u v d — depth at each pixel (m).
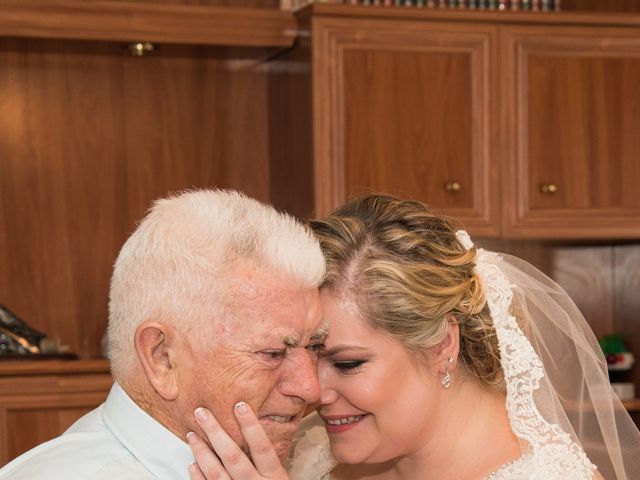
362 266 2.13
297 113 4.30
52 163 4.48
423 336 2.12
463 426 2.21
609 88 4.36
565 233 4.33
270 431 1.85
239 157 4.65
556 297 2.47
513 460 2.14
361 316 2.11
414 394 2.15
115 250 4.53
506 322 2.21
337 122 4.12
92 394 3.97
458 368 2.25
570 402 2.42
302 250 1.82
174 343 1.78
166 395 1.78
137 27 4.10
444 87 4.22
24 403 3.92
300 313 1.81
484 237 4.45
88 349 4.50
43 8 4.01
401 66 4.18
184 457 1.81
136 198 4.55
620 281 5.02
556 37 4.32
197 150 4.61
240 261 1.78
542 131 4.31
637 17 4.34
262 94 4.67
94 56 4.51
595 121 4.35
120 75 4.54
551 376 2.42
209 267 1.76
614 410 2.46
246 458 1.80
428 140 4.21
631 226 4.38
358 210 2.27
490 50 4.25
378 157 4.16
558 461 2.07
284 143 4.48
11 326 4.11
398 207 2.26
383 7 4.13
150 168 4.57
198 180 4.61
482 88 4.25
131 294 1.80
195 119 4.60
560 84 4.32
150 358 1.78
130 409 1.82
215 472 1.79
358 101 4.14
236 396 1.78
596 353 2.49
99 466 1.79
